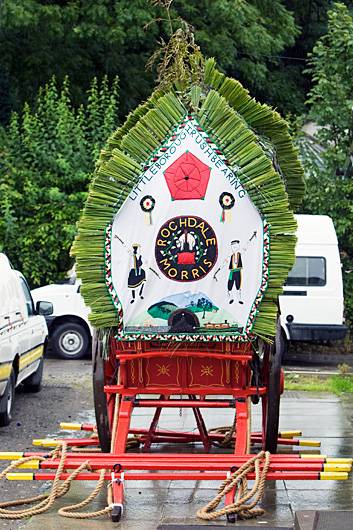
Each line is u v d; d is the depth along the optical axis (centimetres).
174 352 852
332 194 2212
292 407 1351
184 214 834
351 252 2264
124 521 766
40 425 1209
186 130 834
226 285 838
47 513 791
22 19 2397
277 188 832
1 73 2655
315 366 1936
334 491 864
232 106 927
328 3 3269
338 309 1916
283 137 959
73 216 2219
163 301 841
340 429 1169
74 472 784
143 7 2461
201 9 2578
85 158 2280
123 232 840
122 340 848
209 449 1008
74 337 1930
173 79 913
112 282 841
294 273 1922
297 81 3222
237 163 831
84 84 2712
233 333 840
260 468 784
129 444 1029
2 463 998
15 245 2214
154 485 889
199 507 809
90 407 1353
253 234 836
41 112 2344
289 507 806
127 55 2700
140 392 874
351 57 2244
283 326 1916
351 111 2231
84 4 2491
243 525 747
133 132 836
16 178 2261
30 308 1448
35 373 1465
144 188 836
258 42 2625
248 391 870
